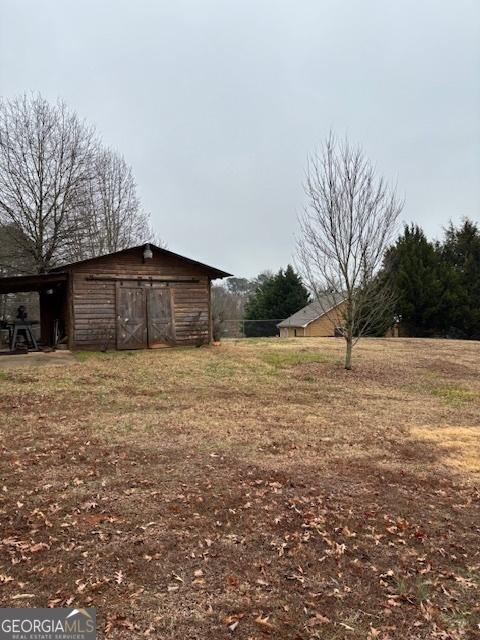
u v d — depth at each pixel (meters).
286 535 3.70
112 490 4.47
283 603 2.87
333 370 12.02
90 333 14.16
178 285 15.59
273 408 8.06
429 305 25.23
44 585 3.00
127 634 2.57
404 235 26.61
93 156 25.81
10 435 6.19
